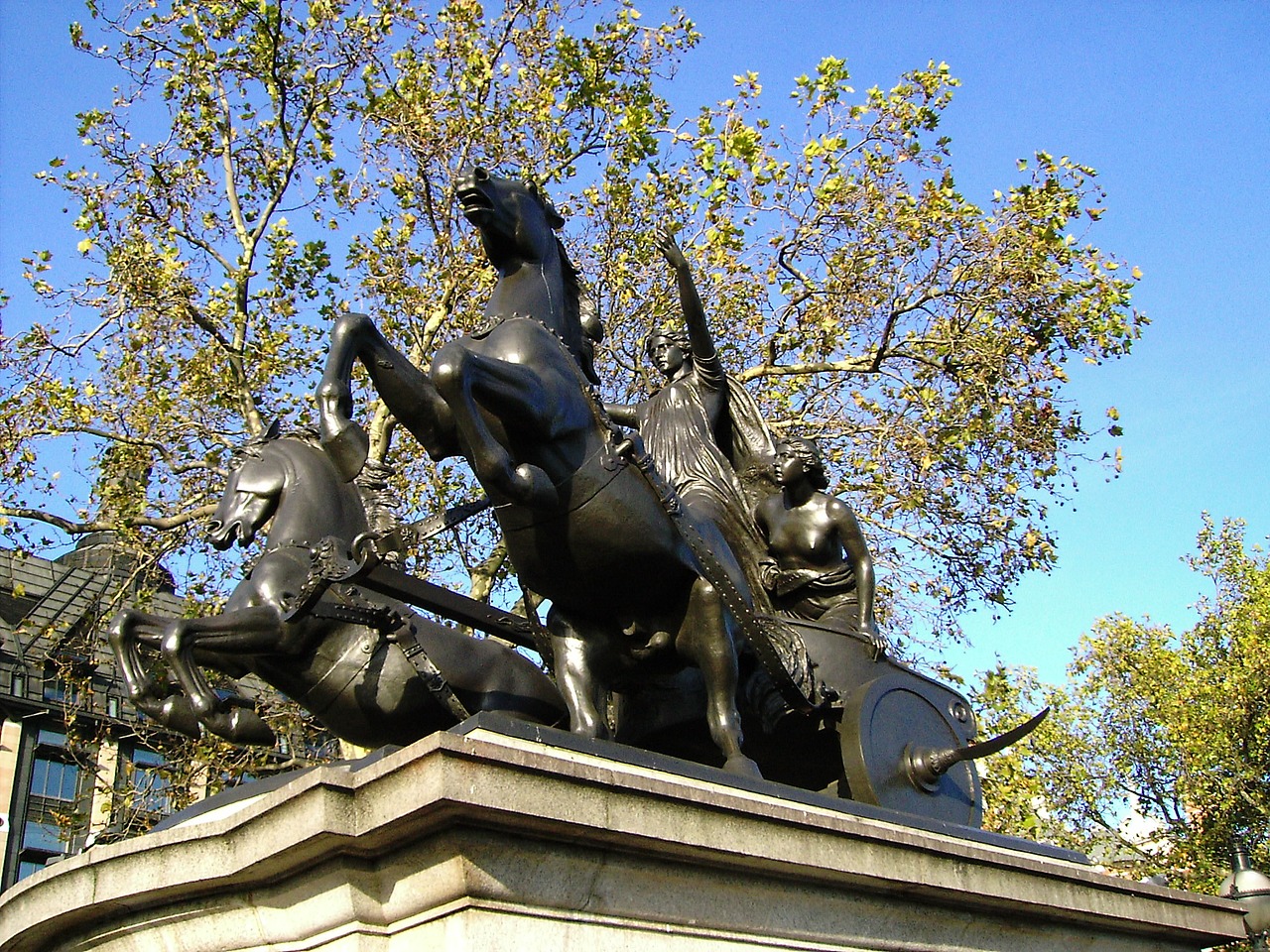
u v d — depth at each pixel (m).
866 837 3.99
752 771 4.43
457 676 5.65
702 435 5.90
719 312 13.09
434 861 3.10
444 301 12.78
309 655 5.75
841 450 13.48
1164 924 5.30
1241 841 23.38
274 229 13.41
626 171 13.27
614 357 12.67
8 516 12.20
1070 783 24.33
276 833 3.21
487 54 13.60
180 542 12.87
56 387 12.60
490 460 4.07
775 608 5.75
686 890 3.54
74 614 20.86
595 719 4.56
